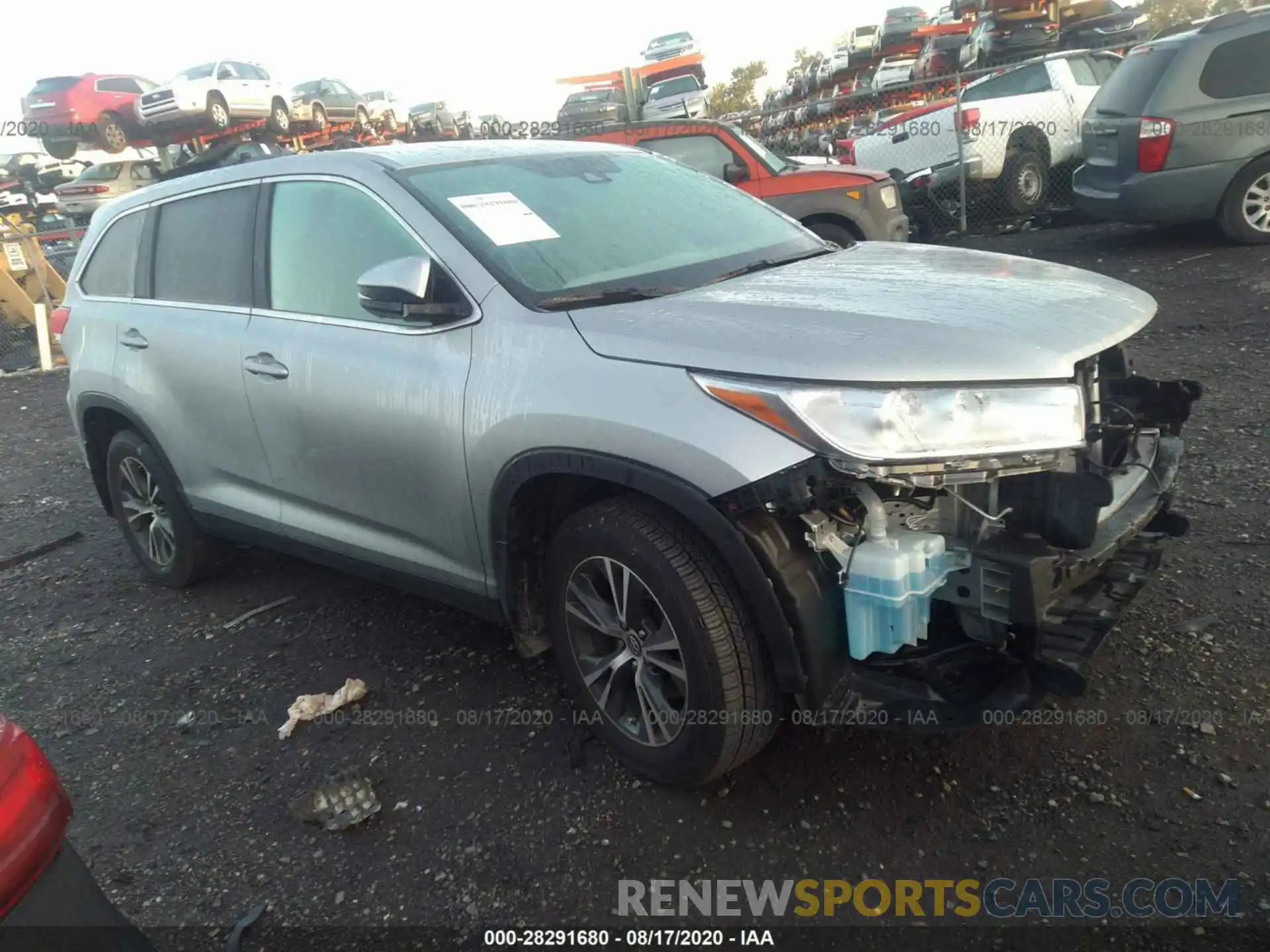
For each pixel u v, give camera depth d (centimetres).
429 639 398
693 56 2464
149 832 301
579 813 286
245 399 379
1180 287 805
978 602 254
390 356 323
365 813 293
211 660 403
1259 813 255
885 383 236
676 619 260
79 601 483
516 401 283
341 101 2420
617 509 273
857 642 250
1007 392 242
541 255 316
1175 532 310
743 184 955
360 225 344
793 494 235
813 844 264
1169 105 886
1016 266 328
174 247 428
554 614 303
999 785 276
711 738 263
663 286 309
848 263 338
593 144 412
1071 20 1703
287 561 499
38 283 1218
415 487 325
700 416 247
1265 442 479
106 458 486
